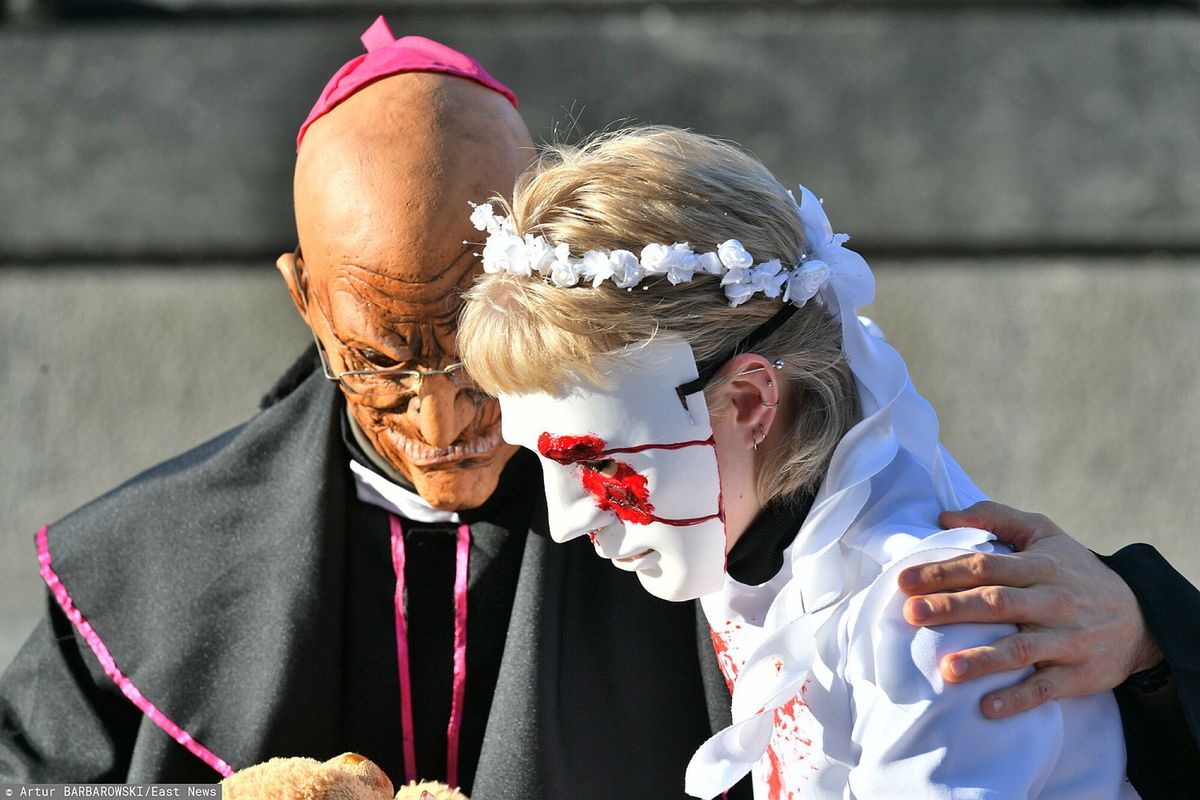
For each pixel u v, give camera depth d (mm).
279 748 5766
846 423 4789
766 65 13711
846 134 13734
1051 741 4246
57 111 13648
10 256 13625
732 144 5082
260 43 13695
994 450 13594
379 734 6031
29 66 13688
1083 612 4469
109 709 6199
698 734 5711
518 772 5465
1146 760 4648
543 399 4531
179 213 13664
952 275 13555
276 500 6004
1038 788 4262
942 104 13727
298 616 5797
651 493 4527
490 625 5969
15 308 13445
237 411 13531
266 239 13711
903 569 4398
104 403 13508
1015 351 13547
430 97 5305
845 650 4562
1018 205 13766
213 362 13531
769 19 13805
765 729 4773
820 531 4609
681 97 13703
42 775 5992
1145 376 13516
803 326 4680
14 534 13453
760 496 4781
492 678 5992
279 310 13508
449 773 6039
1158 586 4742
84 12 14023
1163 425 13516
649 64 13711
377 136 5188
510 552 5930
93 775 6078
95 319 13484
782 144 13750
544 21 13766
